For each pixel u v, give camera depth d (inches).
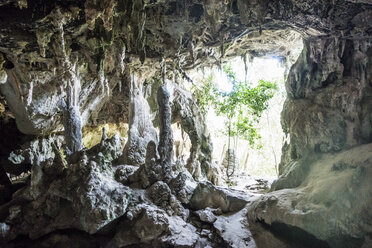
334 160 373.4
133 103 542.0
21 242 360.2
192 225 380.5
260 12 337.7
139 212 357.7
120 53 421.7
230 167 710.5
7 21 322.7
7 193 482.9
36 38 360.8
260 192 545.0
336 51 394.3
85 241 358.3
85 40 386.3
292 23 380.8
